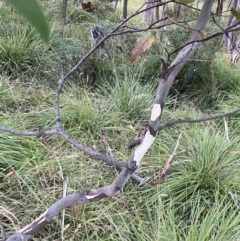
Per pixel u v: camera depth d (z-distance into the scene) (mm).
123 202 1679
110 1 4156
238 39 3049
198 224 1551
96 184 1756
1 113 2053
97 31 3172
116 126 2289
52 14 3641
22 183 1672
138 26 3574
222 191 1762
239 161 1936
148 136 854
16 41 2807
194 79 3135
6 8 3025
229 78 3223
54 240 1460
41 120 2117
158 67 3137
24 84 2551
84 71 2963
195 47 684
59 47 2947
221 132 2398
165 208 1664
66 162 1826
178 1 662
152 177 1863
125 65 3090
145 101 2553
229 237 1406
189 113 2615
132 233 1518
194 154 1959
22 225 1459
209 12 613
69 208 1566
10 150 1780
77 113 2244
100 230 1520
